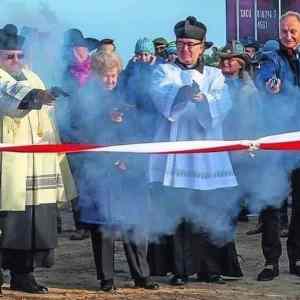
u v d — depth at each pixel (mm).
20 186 7078
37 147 6438
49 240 7289
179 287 7875
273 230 8195
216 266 8016
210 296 7535
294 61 7840
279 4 11375
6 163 7066
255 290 7797
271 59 7770
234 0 11180
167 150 6234
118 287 7891
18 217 7188
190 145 6266
